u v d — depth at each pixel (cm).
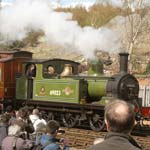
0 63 2038
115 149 326
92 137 1563
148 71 3538
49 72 1950
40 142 617
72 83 1809
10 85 2047
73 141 1517
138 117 1688
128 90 1639
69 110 1822
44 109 1930
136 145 340
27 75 1997
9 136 646
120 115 337
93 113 1744
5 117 791
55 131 598
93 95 1784
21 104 2038
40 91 1941
